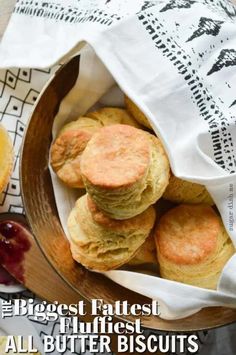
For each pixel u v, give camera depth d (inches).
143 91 23.7
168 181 24.0
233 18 26.4
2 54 26.5
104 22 24.1
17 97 28.8
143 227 24.3
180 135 23.9
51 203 26.0
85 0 25.9
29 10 26.5
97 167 22.6
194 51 24.0
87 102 26.0
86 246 24.6
